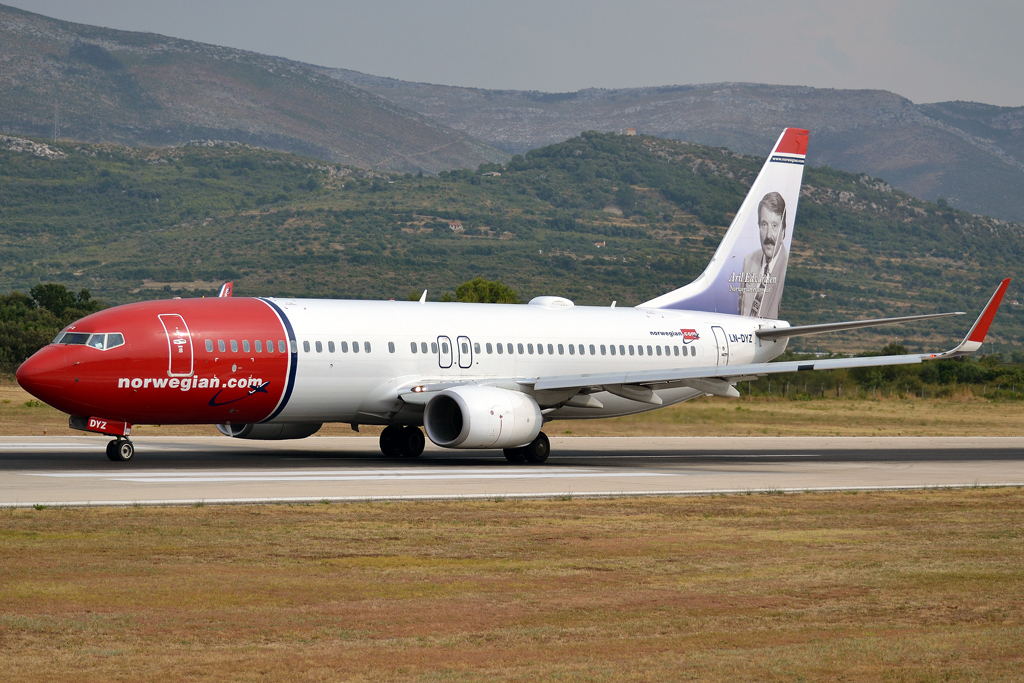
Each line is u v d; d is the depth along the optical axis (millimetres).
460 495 66125
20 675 28516
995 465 105062
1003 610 37906
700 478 82312
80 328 84125
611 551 48188
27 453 93875
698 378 95750
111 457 87000
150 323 84875
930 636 34156
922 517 62688
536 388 97062
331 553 46000
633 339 112125
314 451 104875
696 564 45406
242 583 39688
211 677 28625
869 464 103188
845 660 31297
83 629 32938
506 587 40125
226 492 64750
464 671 29547
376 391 94188
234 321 88188
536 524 55688
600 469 89812
